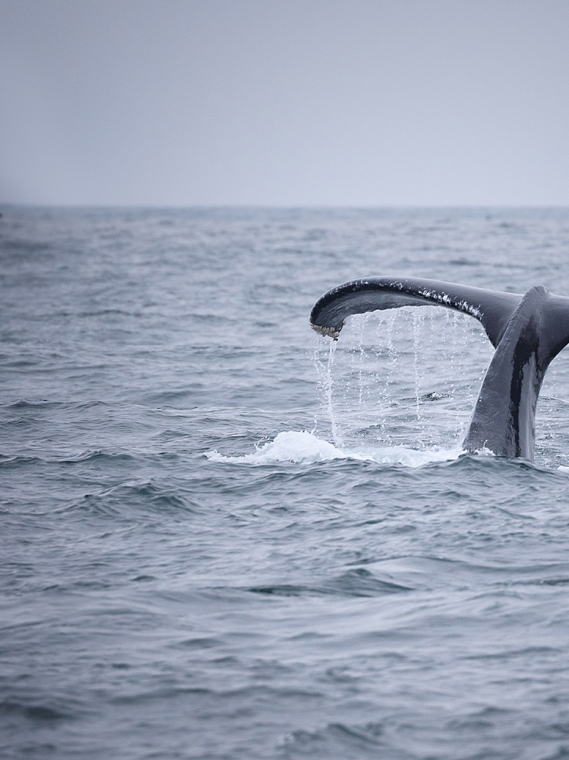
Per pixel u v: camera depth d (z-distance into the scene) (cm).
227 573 3653
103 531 4219
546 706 2584
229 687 2719
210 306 15088
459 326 12319
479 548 3878
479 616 3198
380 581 3547
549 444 6059
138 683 2744
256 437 6331
